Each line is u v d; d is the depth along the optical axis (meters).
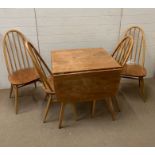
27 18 2.17
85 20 2.31
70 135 1.81
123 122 1.98
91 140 1.75
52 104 2.26
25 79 2.06
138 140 1.75
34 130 1.87
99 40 2.49
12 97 2.39
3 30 2.20
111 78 1.72
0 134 1.81
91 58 1.89
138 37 2.54
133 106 2.24
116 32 2.47
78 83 1.68
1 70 2.44
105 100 2.15
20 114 2.09
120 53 2.14
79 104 2.28
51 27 2.28
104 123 1.96
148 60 2.79
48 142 1.73
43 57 2.46
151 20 2.47
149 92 2.52
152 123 1.96
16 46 2.30
